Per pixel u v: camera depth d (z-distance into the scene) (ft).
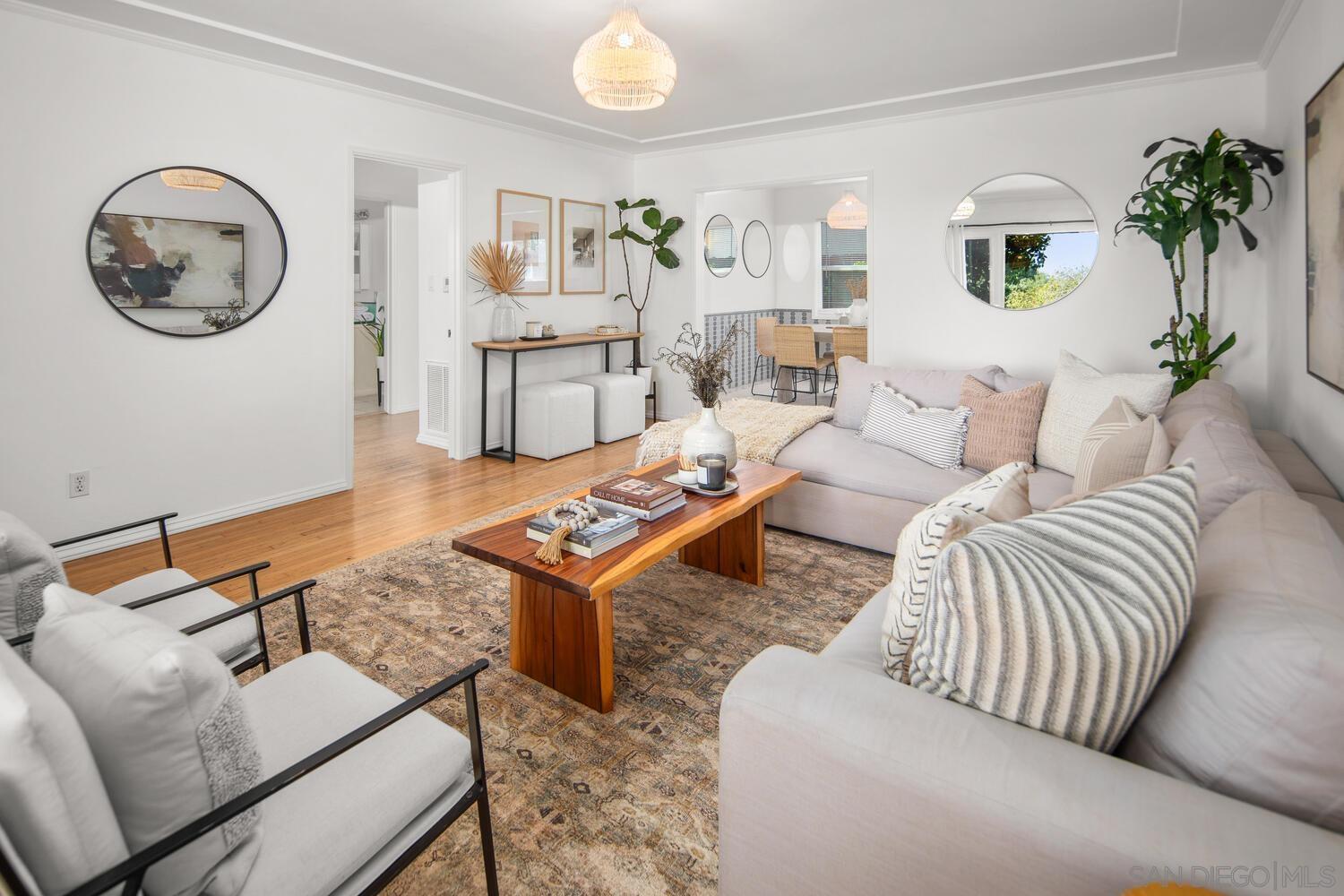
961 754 3.15
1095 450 7.19
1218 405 8.20
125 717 2.84
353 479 14.44
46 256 10.08
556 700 7.07
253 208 12.28
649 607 9.14
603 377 19.66
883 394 12.43
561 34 11.03
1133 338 13.98
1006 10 10.19
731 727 3.82
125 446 11.09
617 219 20.51
